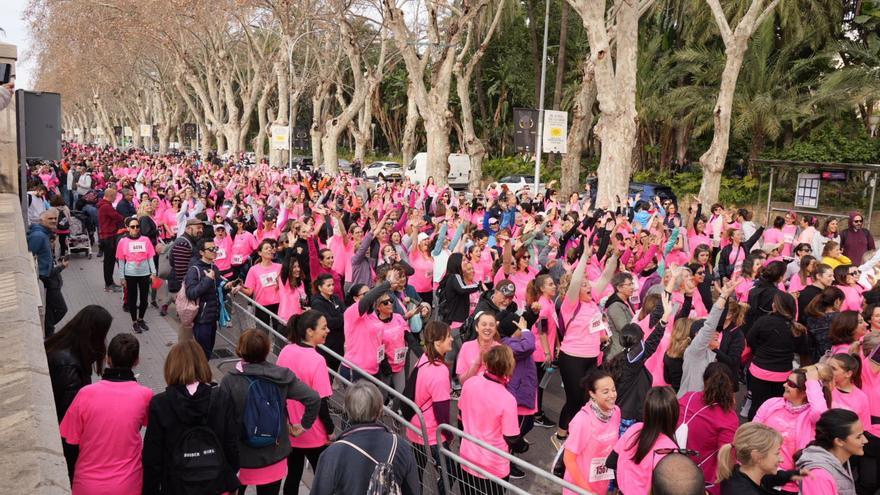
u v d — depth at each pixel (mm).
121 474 4258
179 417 4254
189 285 8211
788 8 30266
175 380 4273
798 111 29969
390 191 23234
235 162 46594
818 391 5219
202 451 4270
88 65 58906
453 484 5414
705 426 4996
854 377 5742
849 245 14844
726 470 4125
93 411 4207
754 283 9570
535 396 6941
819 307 8133
